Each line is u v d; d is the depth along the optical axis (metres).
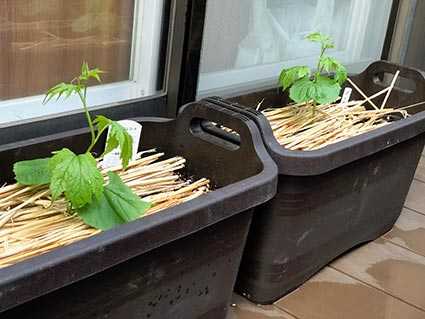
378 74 1.75
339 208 1.32
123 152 0.95
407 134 1.38
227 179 1.17
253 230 1.19
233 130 1.15
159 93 1.37
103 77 1.28
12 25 1.08
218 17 1.43
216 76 1.50
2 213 0.95
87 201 0.88
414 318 1.28
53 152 1.00
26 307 0.74
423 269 1.46
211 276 1.03
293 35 1.69
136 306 0.90
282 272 1.25
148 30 1.31
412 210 1.75
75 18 1.18
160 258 0.89
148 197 1.07
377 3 1.95
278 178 1.13
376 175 1.40
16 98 1.14
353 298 1.32
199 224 0.90
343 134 1.42
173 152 1.25
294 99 1.37
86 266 0.75
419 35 2.25
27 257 0.85
